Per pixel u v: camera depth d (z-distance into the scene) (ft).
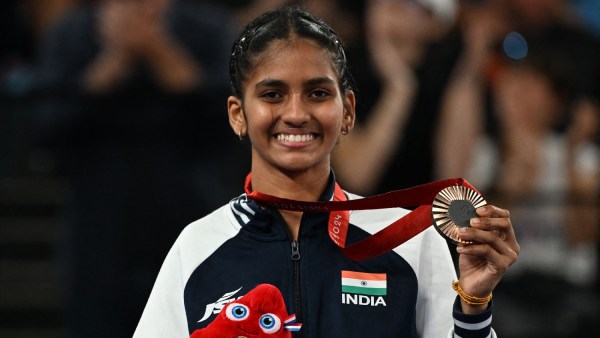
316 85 15.99
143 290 36.70
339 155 34.27
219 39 37.55
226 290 16.58
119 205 36.58
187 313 16.63
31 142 44.62
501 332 37.78
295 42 15.97
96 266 36.76
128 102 36.68
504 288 38.86
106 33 36.65
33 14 48.19
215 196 36.91
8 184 45.96
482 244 15.20
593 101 39.29
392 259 16.75
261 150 16.33
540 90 38.37
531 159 38.32
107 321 36.70
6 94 46.44
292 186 16.78
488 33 37.63
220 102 37.14
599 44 39.86
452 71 35.45
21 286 43.80
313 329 16.21
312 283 16.51
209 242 17.15
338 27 33.88
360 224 17.28
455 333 15.87
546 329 37.81
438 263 17.02
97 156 36.70
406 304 16.44
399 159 34.60
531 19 38.88
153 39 36.52
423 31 34.99
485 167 37.63
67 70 36.76
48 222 45.62
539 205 38.63
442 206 15.46
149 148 36.68
